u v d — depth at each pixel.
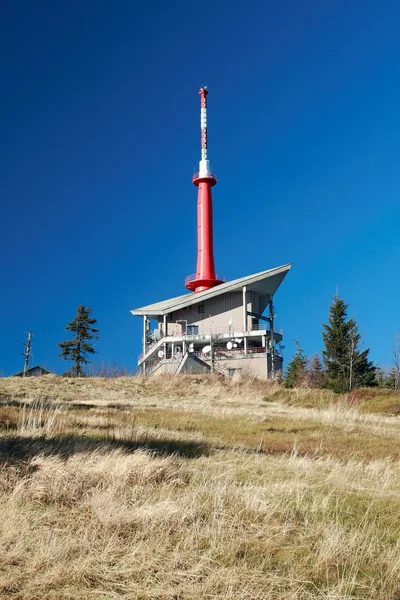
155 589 4.52
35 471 7.46
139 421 15.14
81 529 5.66
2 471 7.24
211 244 65.94
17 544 5.15
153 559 5.03
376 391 26.95
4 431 11.30
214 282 64.19
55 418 13.18
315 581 4.86
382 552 5.52
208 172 67.44
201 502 6.76
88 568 4.77
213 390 33.59
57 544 5.21
